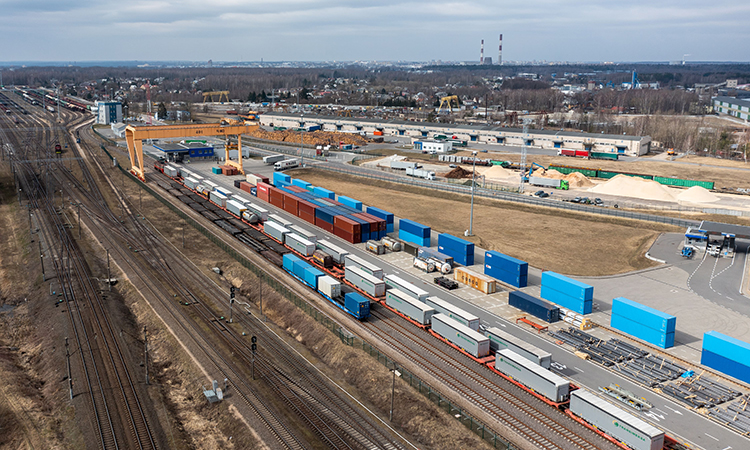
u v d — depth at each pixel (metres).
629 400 59.28
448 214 138.50
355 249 110.06
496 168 191.00
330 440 55.00
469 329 70.75
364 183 174.88
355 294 81.44
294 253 106.94
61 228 124.75
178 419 60.72
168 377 69.38
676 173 192.25
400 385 62.75
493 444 52.75
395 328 76.88
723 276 97.38
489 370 66.38
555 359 68.56
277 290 89.69
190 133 171.75
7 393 63.69
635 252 110.81
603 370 66.19
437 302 79.50
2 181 168.25
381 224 116.25
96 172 185.50
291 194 138.88
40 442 56.03
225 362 69.62
